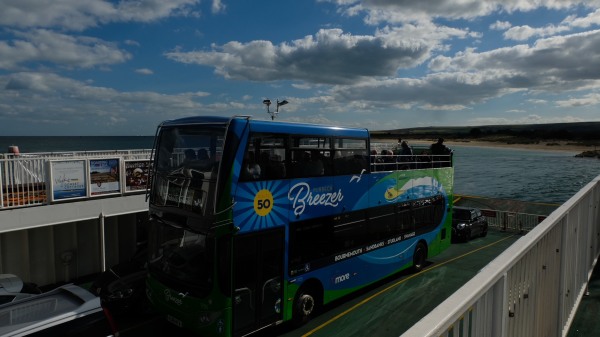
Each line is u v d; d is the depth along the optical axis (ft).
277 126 29.48
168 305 28.40
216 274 25.46
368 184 39.14
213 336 25.55
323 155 33.78
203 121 28.14
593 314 18.39
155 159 31.17
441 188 52.85
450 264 53.98
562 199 154.81
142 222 52.90
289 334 32.04
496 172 291.58
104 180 44.45
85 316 21.71
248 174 27.22
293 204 30.73
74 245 47.01
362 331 32.68
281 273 29.73
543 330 12.80
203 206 26.50
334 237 34.91
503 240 72.59
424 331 5.93
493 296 8.71
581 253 18.98
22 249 42.83
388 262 42.39
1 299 30.19
